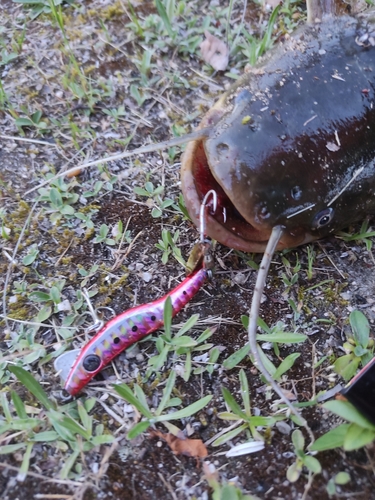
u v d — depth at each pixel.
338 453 0.39
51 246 0.49
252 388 0.42
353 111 0.43
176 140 0.42
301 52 0.44
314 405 0.41
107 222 0.50
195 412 0.40
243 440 0.40
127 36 0.61
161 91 0.58
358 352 0.42
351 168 0.43
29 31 0.61
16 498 0.38
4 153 0.53
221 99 0.44
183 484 0.39
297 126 0.42
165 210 0.50
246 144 0.41
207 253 0.44
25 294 0.46
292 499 0.38
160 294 0.46
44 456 0.39
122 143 0.54
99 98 0.57
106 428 0.41
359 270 0.47
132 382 0.42
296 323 0.45
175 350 0.43
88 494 0.38
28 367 0.43
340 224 0.46
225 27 0.61
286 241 0.44
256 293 0.40
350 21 0.46
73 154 0.53
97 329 0.44
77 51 0.60
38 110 0.56
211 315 0.45
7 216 0.50
